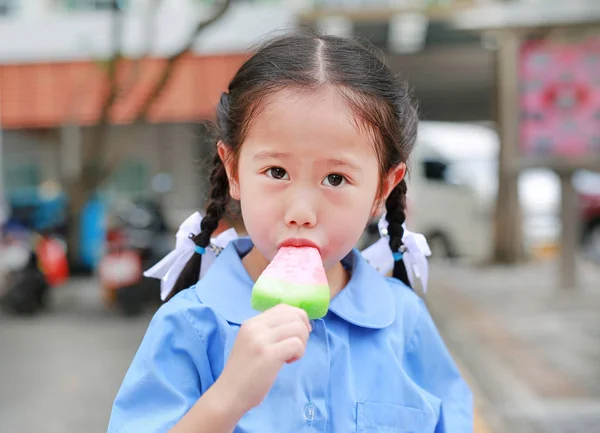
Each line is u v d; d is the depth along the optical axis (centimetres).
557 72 791
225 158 146
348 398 140
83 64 1095
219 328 140
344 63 133
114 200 1055
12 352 615
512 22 776
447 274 1027
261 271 152
